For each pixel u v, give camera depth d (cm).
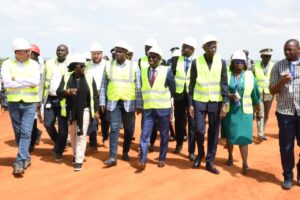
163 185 657
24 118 713
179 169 744
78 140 730
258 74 1037
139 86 753
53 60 853
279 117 655
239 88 711
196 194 623
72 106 731
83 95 723
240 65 711
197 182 674
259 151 912
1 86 1139
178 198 605
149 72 739
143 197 606
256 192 641
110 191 629
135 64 777
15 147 939
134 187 647
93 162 791
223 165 781
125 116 776
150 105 730
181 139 868
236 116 714
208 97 709
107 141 998
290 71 636
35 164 774
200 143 742
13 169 738
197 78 714
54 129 845
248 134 715
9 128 1223
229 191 641
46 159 814
